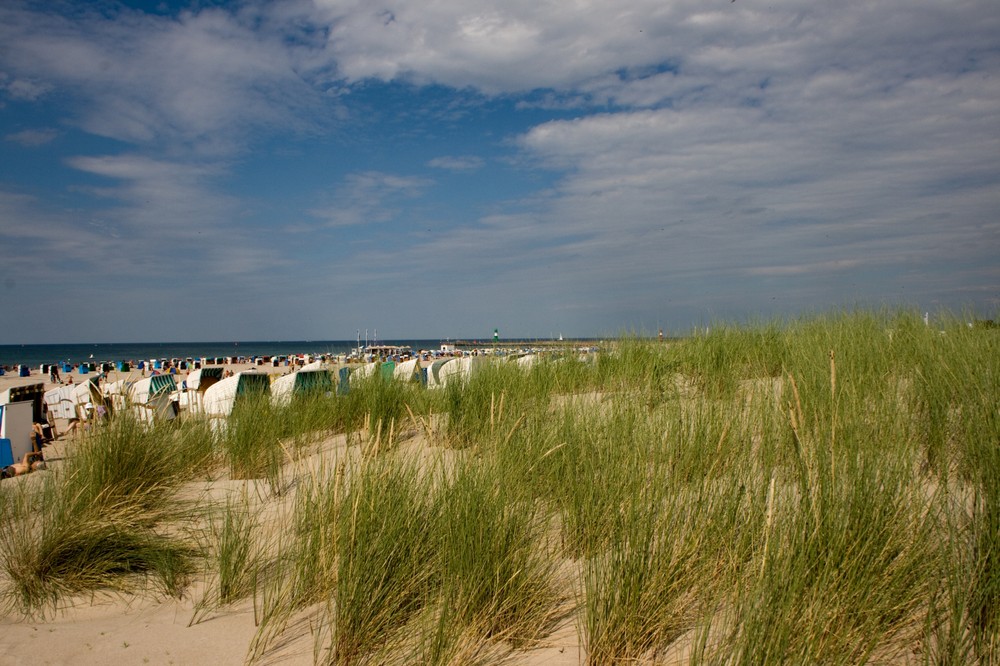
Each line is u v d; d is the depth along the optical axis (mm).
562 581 2824
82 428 4883
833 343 5191
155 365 43938
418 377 7391
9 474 6520
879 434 2957
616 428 3428
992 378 3254
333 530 3049
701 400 3893
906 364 4555
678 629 2320
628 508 2621
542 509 3279
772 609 1930
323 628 2721
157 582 3320
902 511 2367
